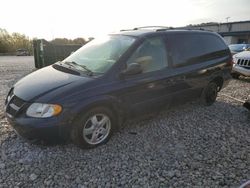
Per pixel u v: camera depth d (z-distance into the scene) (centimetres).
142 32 398
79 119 303
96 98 308
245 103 454
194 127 411
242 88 722
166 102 405
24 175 271
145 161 304
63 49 1330
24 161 297
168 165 296
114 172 281
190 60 433
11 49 5097
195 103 526
